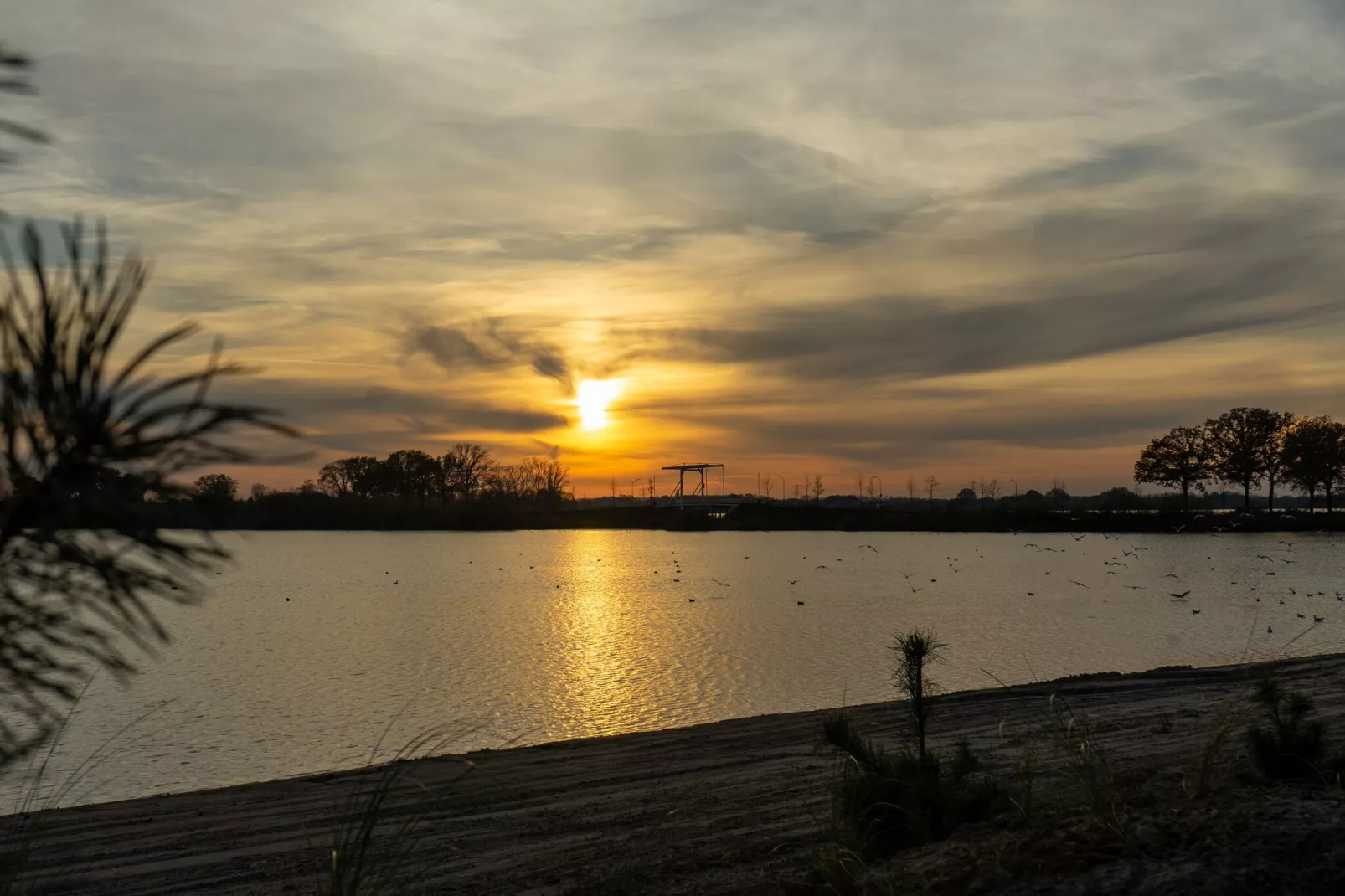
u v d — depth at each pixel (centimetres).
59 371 136
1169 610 4362
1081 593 5278
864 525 15375
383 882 577
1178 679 2053
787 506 17850
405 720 2094
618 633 3822
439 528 16588
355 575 7394
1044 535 13288
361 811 1088
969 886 548
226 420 139
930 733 1445
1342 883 482
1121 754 1191
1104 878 523
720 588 5934
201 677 2692
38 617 140
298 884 852
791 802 1088
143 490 138
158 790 1459
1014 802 705
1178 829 570
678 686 2544
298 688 2503
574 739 1761
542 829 998
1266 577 6259
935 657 942
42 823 634
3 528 136
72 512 134
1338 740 1081
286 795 1225
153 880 879
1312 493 13175
